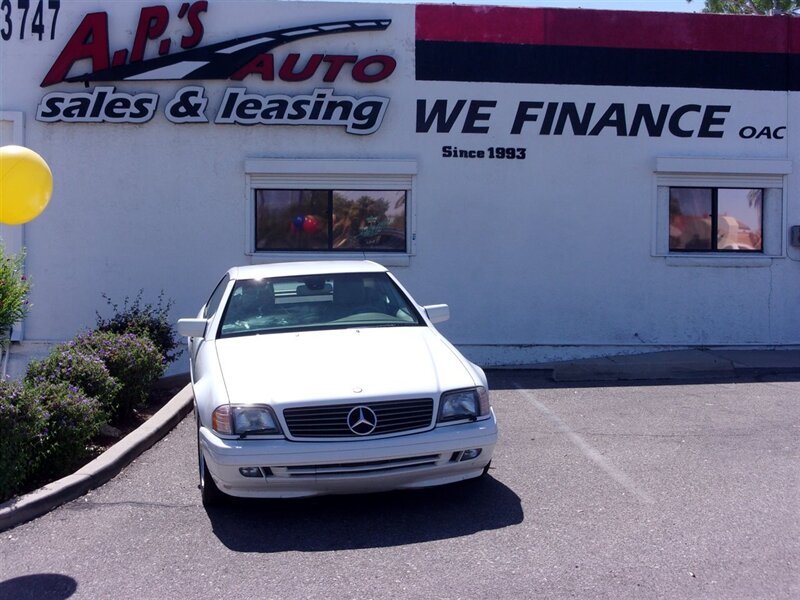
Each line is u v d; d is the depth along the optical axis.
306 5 12.01
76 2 11.80
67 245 11.86
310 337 6.87
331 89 11.99
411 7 12.06
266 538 5.63
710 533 5.58
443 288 12.20
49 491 6.25
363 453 5.63
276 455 5.58
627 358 11.80
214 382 6.14
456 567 5.09
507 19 12.15
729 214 12.74
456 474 5.95
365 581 4.92
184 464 7.32
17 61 11.75
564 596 4.68
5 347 9.08
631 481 6.71
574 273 12.32
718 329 12.54
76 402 7.09
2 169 6.23
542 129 12.23
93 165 11.86
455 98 12.12
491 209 12.21
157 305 11.95
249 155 11.98
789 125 12.65
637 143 12.36
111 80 11.82
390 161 11.97
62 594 4.84
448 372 6.17
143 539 5.64
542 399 9.88
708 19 12.44
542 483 6.68
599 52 12.27
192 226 11.98
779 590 4.73
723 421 8.70
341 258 12.08
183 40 11.84
